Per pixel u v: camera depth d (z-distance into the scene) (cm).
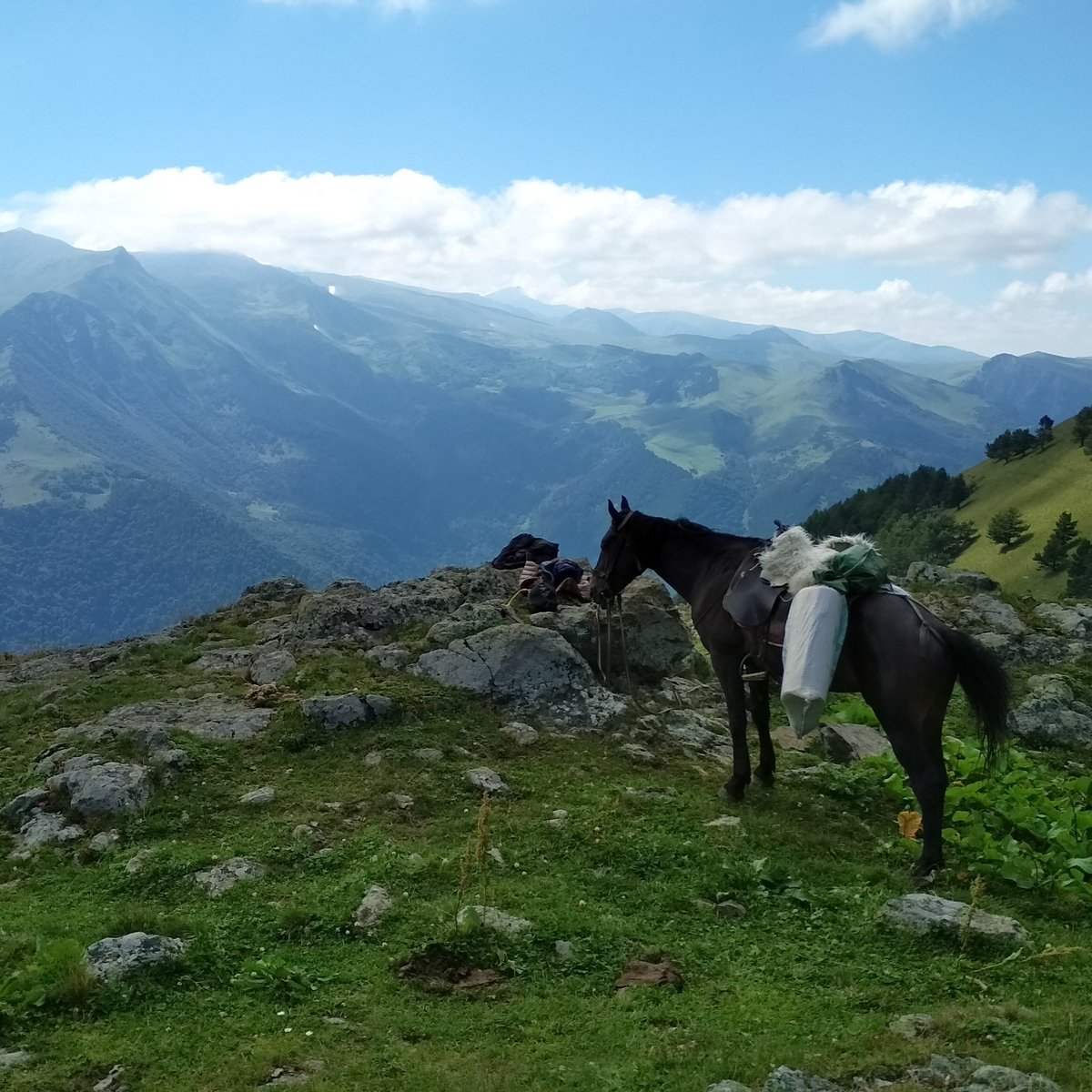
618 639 917
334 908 569
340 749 758
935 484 9469
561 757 770
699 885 609
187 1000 502
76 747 762
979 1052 448
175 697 864
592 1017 489
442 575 1086
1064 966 539
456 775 726
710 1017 485
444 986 512
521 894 585
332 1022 488
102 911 583
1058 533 6956
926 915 565
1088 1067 441
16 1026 483
